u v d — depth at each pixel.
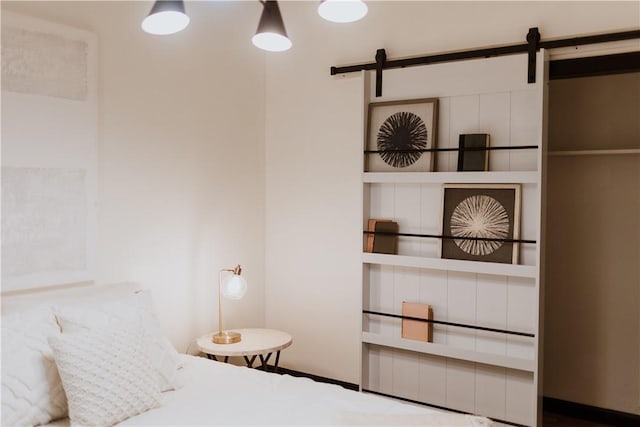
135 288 2.72
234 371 2.57
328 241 3.62
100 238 2.76
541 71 2.69
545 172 2.77
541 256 2.70
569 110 3.49
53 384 2.01
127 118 2.88
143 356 2.13
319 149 3.64
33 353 2.02
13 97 2.36
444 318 3.02
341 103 3.54
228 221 3.56
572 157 3.47
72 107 2.58
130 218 2.91
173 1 1.65
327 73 3.59
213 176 3.44
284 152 3.79
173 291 3.17
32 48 2.42
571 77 2.91
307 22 3.67
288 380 2.45
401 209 3.12
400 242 3.13
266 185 3.88
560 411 3.54
